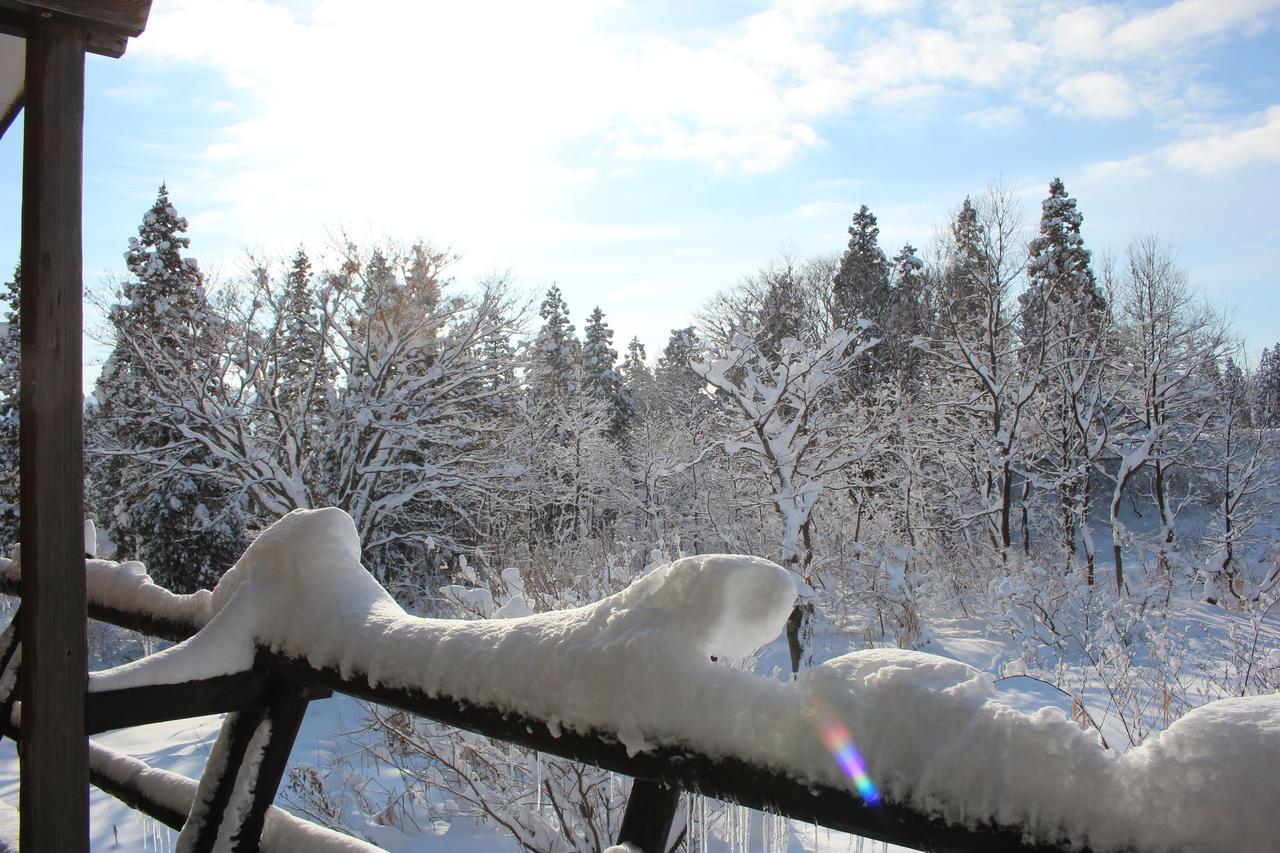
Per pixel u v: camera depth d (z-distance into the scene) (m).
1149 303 23.33
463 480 18.91
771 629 1.36
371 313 18.95
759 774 1.19
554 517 25.00
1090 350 23.59
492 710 1.51
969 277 25.11
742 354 15.95
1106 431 23.28
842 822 1.12
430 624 1.75
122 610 2.58
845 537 16.44
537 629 1.54
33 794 1.94
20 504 2.07
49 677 1.97
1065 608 13.37
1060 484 23.06
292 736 2.07
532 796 5.54
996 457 22.73
